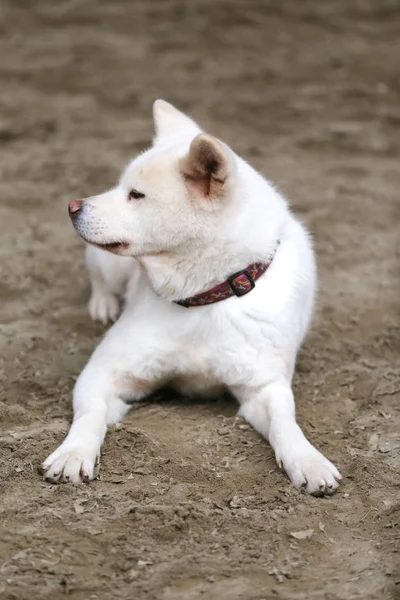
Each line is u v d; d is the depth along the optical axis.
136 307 5.28
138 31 14.91
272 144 10.69
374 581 3.93
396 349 6.30
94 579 3.88
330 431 5.22
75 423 4.90
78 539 4.11
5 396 5.51
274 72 13.18
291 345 5.23
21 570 3.89
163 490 4.51
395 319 6.73
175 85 12.62
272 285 5.13
